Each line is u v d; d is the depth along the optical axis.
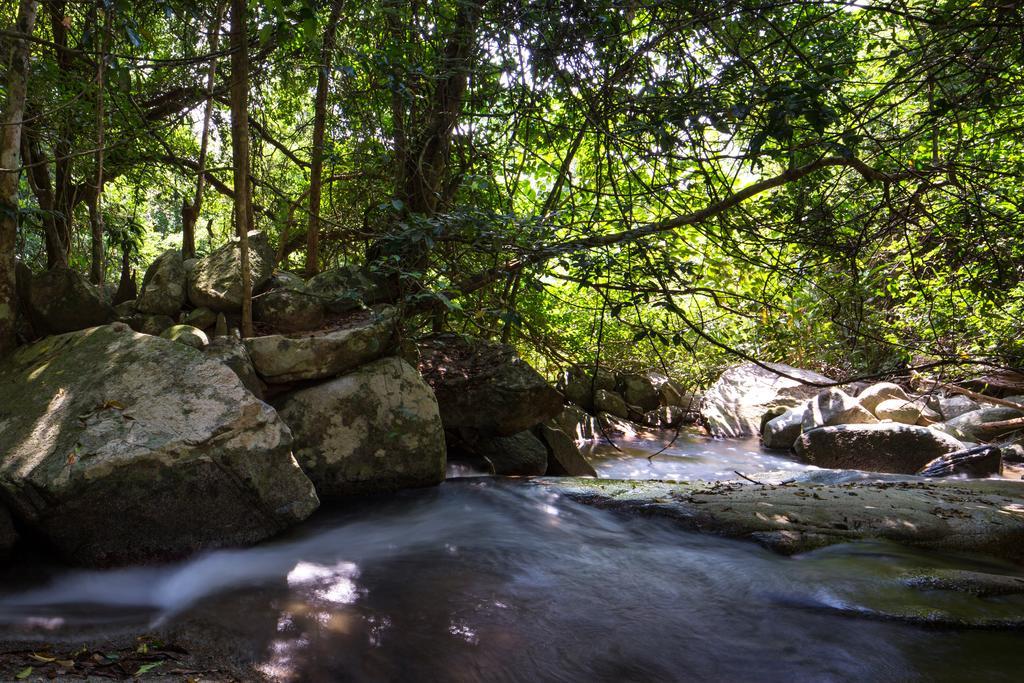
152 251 12.16
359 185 7.35
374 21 5.98
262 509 4.52
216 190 8.99
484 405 6.75
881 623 3.71
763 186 5.21
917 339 9.72
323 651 3.29
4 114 5.05
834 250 5.58
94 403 4.39
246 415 4.51
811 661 3.35
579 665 3.29
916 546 4.74
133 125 6.67
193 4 5.55
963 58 4.63
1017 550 4.78
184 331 5.20
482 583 4.14
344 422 5.51
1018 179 5.56
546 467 7.38
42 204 6.03
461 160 7.11
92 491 3.95
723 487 5.84
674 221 5.46
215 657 3.19
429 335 7.11
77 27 5.84
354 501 5.45
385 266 5.96
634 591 4.09
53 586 3.97
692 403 12.21
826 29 4.97
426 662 3.23
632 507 5.35
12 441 4.22
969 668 3.30
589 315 10.36
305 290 5.84
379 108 6.84
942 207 5.74
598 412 11.15
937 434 8.68
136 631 3.42
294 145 9.41
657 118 4.29
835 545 4.70
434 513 5.29
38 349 5.09
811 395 11.57
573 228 5.62
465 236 6.05
